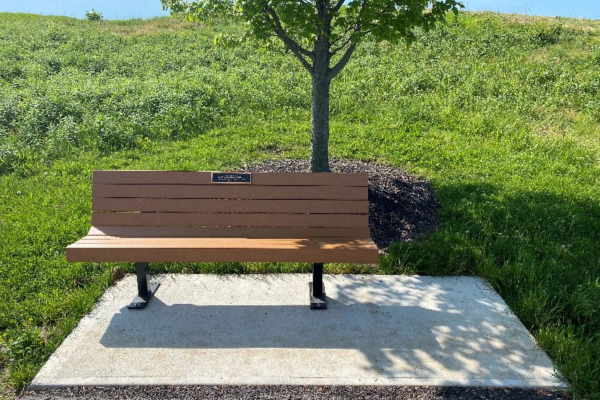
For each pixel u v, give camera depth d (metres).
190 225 4.08
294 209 4.07
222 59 13.50
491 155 7.59
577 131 8.81
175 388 3.00
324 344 3.44
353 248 3.66
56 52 14.23
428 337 3.53
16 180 6.65
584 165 7.44
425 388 3.01
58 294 4.00
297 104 10.02
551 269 4.41
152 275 4.42
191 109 9.20
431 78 11.17
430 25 5.17
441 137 8.33
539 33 14.45
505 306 3.93
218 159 7.27
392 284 4.28
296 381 3.06
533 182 6.60
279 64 13.09
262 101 9.87
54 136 7.95
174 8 6.11
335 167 6.88
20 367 3.16
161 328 3.63
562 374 3.13
